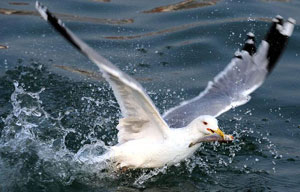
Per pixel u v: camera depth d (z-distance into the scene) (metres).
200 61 14.23
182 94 12.77
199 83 13.25
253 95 12.91
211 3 16.91
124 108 9.15
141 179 9.70
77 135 11.03
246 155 10.55
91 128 11.30
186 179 9.73
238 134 11.26
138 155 9.48
